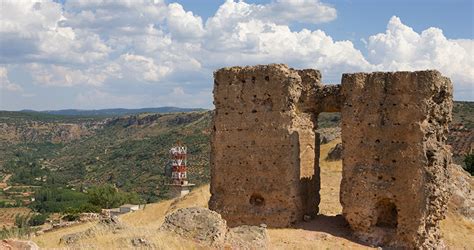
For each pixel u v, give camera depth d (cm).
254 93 2941
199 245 2002
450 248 2964
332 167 4966
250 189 2928
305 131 2983
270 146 2892
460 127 10588
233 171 2969
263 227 2338
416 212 2620
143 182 16012
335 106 2977
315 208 3156
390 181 2688
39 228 4475
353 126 2786
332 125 10500
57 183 19162
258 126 2925
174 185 8919
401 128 2670
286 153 2856
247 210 2925
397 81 2689
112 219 2341
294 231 2744
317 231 2783
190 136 18525
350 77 2800
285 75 2881
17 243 1552
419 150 2625
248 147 2941
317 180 3184
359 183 2755
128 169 18500
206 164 14125
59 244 2100
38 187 18788
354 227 2761
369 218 2728
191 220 2152
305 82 3050
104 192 9638
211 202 3027
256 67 2942
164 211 4638
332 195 4050
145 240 1975
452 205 3809
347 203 2784
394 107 2695
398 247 2644
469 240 3291
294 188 2861
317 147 3167
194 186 9131
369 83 2759
